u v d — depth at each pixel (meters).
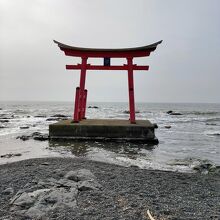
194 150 18.33
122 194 6.45
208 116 64.19
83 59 20.92
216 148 19.33
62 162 11.60
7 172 9.30
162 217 5.00
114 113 72.81
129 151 16.83
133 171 9.77
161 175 9.25
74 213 5.15
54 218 4.94
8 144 19.52
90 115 61.09
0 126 32.59
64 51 20.80
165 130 32.00
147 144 19.31
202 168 11.91
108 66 20.75
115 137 19.52
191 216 5.13
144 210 5.34
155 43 19.94
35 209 5.21
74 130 19.77
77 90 21.05
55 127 19.88
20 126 33.28
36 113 67.44
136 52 20.36
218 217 5.11
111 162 13.24
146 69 20.55
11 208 5.42
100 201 5.83
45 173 8.52
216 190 7.48
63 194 5.93
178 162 13.41
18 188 6.95
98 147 17.91
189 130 32.12
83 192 6.38
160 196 6.53
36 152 16.39
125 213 5.18
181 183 8.12
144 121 22.73
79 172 7.79
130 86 20.72
